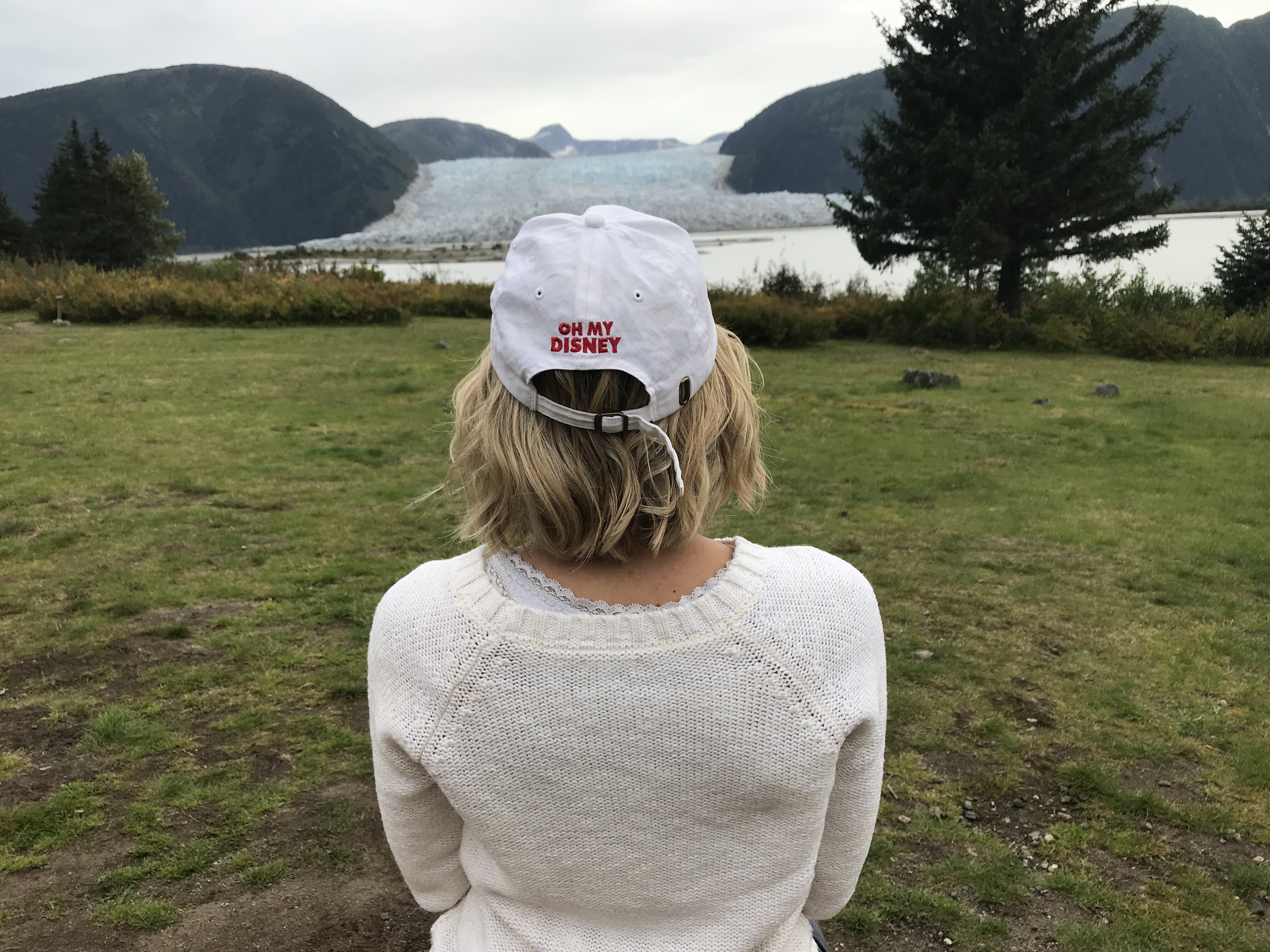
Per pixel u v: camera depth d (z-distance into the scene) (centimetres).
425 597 75
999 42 2345
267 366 1291
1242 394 1289
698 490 74
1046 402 1175
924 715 365
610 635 69
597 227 75
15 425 850
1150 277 3978
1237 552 598
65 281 2086
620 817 71
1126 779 321
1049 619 476
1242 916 248
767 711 69
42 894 242
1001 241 2256
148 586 473
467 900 87
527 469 71
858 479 786
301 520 599
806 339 2031
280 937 228
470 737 71
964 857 272
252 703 352
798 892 76
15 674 372
